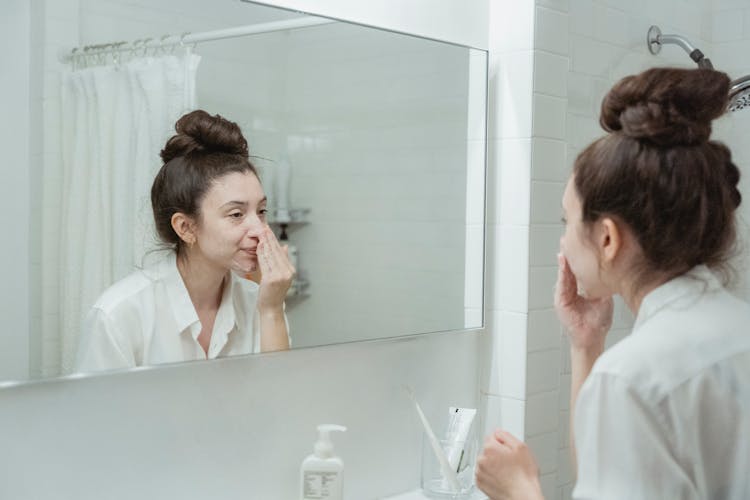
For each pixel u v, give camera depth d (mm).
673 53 2070
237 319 1270
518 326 1630
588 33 1814
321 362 1415
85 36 1076
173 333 1187
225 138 1233
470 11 1625
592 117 1849
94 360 1103
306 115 1345
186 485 1233
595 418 906
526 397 1622
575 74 1792
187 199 1191
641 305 977
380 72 1457
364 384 1487
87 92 1080
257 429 1324
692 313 927
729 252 989
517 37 1611
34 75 1031
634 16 1944
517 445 1106
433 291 1563
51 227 1053
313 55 1351
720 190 934
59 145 1056
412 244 1523
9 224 1015
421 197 1532
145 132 1140
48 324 1056
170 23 1163
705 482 891
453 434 1518
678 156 911
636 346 917
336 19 1385
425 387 1600
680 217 911
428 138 1532
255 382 1317
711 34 2156
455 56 1575
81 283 1083
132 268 1135
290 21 1318
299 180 1341
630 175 920
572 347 1289
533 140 1598
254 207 1275
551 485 1701
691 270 961
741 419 878
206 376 1252
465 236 1614
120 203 1117
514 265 1632
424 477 1507
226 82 1234
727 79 944
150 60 1143
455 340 1653
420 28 1538
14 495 1053
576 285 1274
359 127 1428
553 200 1661
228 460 1286
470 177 1612
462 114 1593
